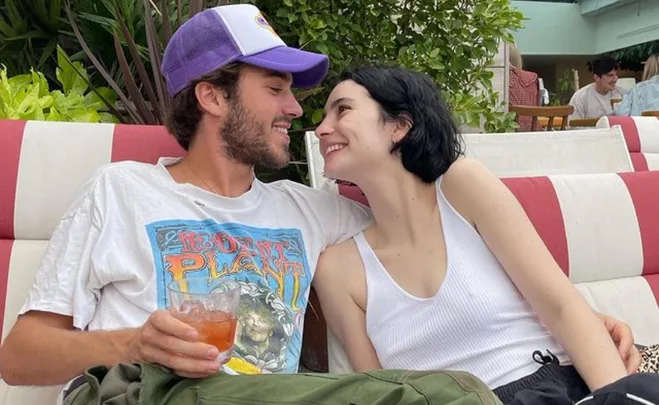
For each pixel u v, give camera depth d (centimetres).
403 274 151
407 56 305
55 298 128
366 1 310
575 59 1264
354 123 145
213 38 149
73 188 164
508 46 454
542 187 184
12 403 150
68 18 293
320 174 190
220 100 150
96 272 130
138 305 132
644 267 188
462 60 323
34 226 164
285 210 158
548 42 1141
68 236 134
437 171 148
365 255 155
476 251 146
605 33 1125
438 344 144
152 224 137
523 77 543
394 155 147
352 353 154
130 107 253
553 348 141
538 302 138
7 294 156
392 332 148
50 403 152
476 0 322
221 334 108
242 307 137
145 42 291
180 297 109
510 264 142
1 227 163
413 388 98
